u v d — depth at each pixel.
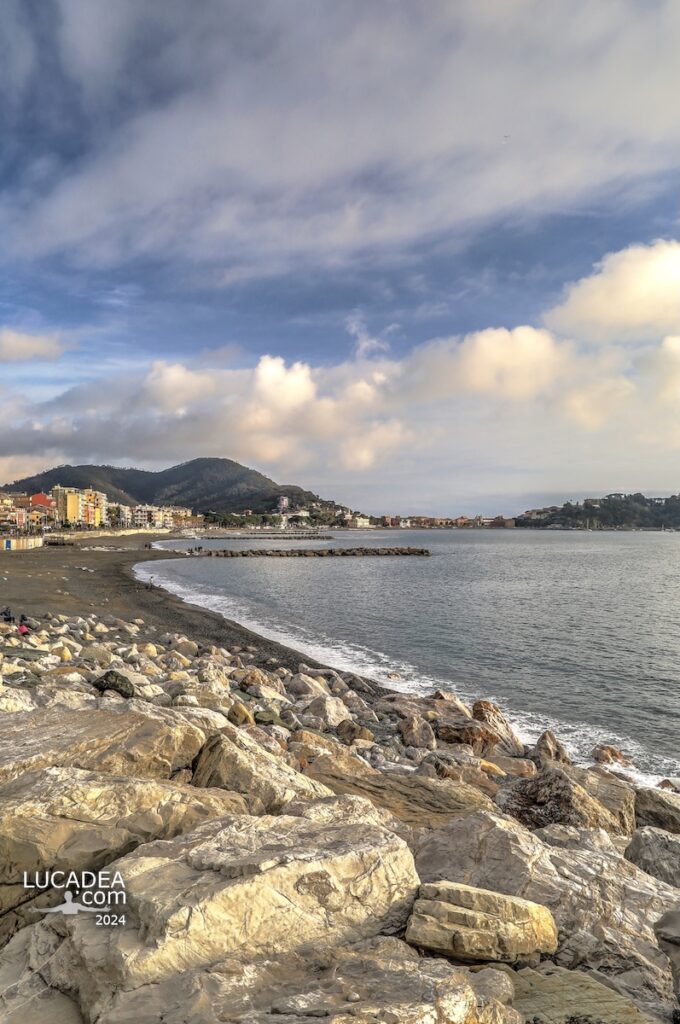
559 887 6.33
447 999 4.30
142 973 4.43
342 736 18.89
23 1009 4.41
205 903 4.99
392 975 4.59
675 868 8.12
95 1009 4.24
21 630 31.03
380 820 7.84
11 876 5.86
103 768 7.89
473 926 5.32
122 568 97.06
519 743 19.98
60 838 6.14
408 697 23.72
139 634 37.72
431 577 88.38
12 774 7.33
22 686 17.09
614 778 16.92
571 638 39.22
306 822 6.89
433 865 6.84
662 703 25.34
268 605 55.62
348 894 5.59
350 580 83.50
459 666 31.56
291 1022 3.97
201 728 9.49
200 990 4.30
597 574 93.88
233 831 6.35
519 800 11.68
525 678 29.23
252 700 21.34
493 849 6.91
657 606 55.03
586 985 4.98
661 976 5.27
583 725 22.67
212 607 54.19
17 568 80.19
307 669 28.11
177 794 7.11
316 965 4.85
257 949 4.92
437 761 15.66
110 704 9.95
